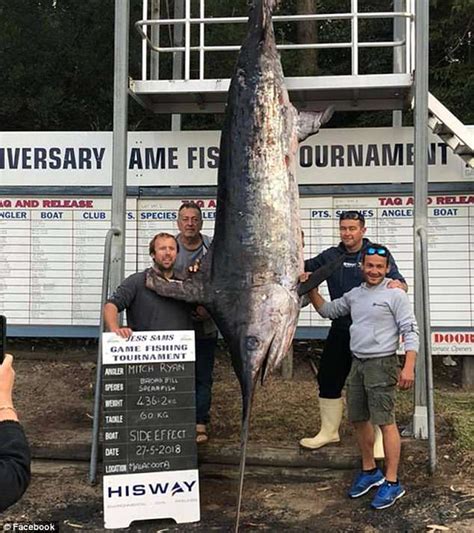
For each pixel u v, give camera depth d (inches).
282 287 152.6
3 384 72.6
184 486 162.2
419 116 197.0
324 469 183.9
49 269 269.6
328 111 163.3
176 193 263.9
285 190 156.5
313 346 310.5
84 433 207.2
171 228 265.0
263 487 180.5
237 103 159.8
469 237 251.8
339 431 202.2
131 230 265.9
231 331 153.4
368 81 221.3
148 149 266.1
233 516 163.0
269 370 151.9
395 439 163.0
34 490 178.9
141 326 173.6
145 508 160.1
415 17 199.5
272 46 161.8
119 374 165.5
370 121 476.1
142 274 176.1
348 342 182.7
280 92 160.2
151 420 164.2
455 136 237.5
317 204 259.8
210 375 195.5
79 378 270.1
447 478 174.9
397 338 163.3
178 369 167.8
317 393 245.3
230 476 185.8
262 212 154.1
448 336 252.1
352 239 179.5
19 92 485.1
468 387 256.7
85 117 501.4
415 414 193.6
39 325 269.6
